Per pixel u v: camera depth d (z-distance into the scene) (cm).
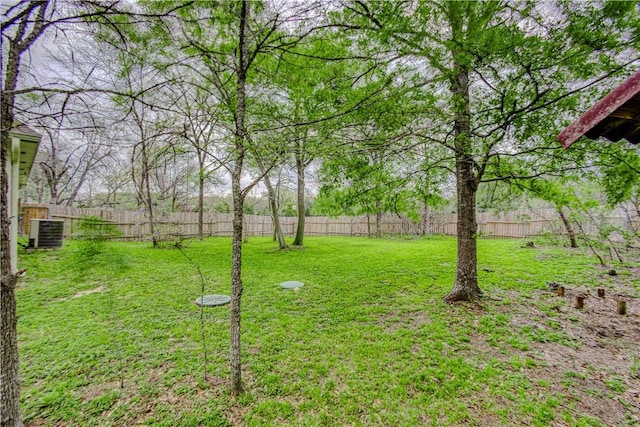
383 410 225
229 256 887
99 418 213
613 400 237
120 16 211
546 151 330
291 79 297
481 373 272
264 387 251
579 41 215
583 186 598
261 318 398
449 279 595
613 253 767
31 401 229
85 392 241
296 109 357
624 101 136
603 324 379
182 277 614
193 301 462
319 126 277
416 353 308
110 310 390
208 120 276
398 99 282
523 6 209
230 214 1706
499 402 234
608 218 725
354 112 285
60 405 226
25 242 877
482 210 1442
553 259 764
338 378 264
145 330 355
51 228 823
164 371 272
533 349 318
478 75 284
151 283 565
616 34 209
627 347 322
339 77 304
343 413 221
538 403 232
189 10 217
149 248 1006
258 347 319
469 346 324
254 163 423
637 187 351
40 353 300
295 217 1884
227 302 453
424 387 252
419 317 403
